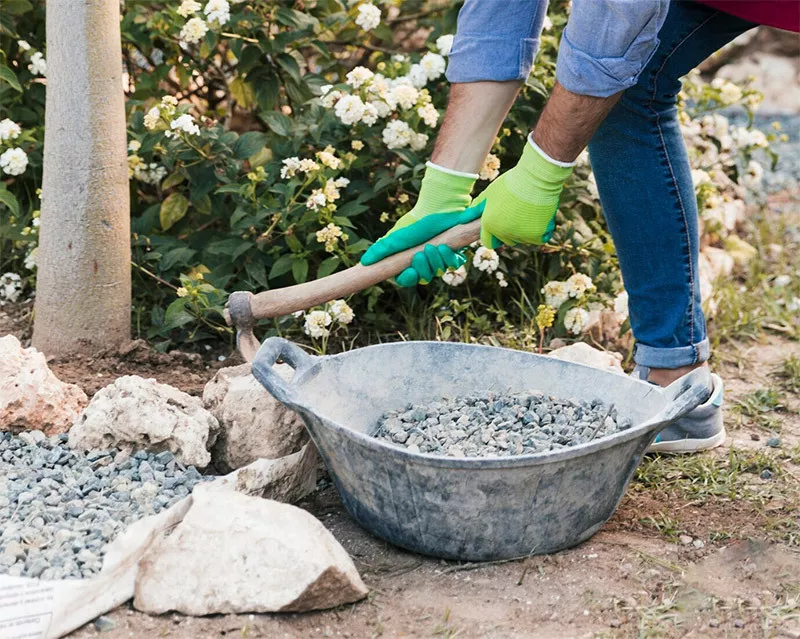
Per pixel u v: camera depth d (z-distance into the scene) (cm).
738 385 294
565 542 191
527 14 205
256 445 212
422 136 288
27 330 288
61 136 257
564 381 220
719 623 172
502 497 178
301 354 204
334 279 211
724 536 201
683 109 356
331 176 280
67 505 185
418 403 224
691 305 227
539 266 309
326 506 214
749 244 412
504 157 313
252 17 295
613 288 309
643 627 170
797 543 198
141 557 173
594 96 181
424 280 211
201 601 168
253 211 286
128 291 273
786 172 542
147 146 288
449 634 168
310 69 361
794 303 354
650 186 214
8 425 212
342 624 171
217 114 356
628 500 217
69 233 260
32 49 307
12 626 158
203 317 280
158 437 202
